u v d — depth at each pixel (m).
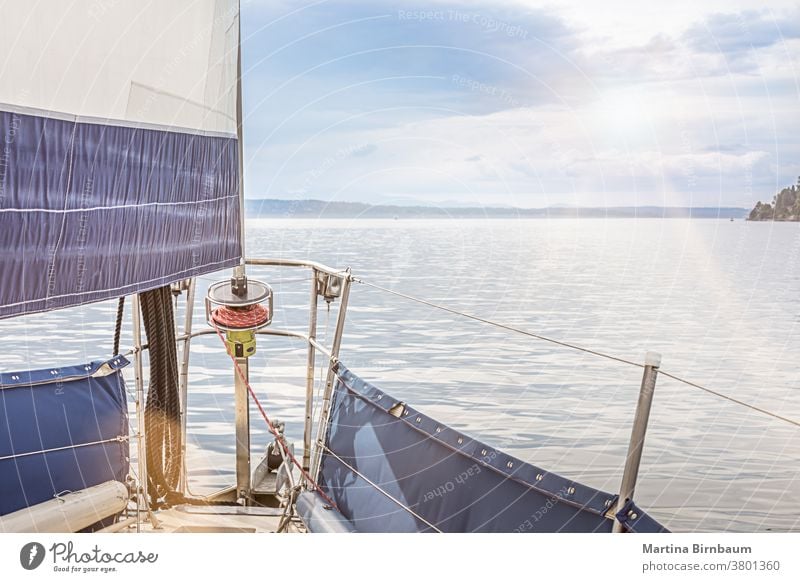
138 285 2.79
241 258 3.65
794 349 17.06
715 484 8.16
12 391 3.18
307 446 3.58
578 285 27.50
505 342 15.99
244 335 3.64
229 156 3.50
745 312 22.75
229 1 3.33
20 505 2.90
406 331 16.53
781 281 30.61
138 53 2.64
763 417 11.20
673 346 17.23
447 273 27.92
